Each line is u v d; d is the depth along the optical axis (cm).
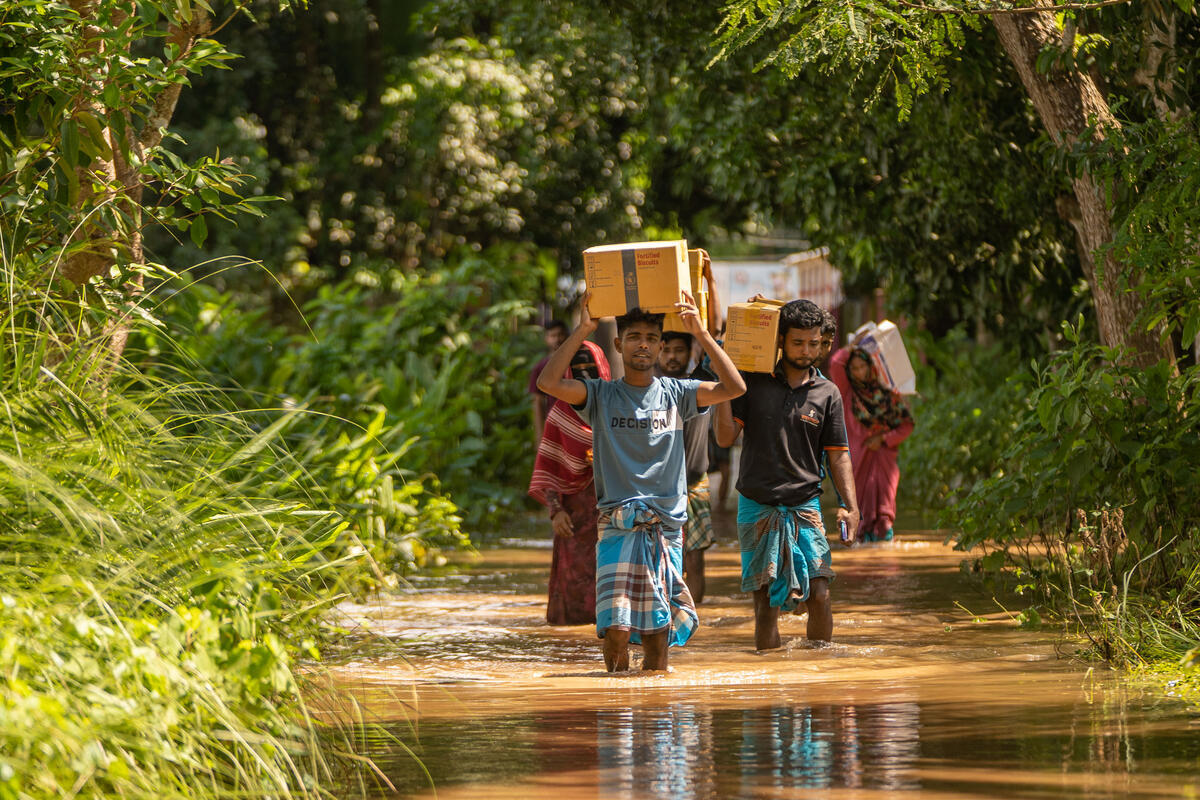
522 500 4769
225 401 1638
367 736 1291
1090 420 2111
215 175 1789
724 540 3562
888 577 2694
